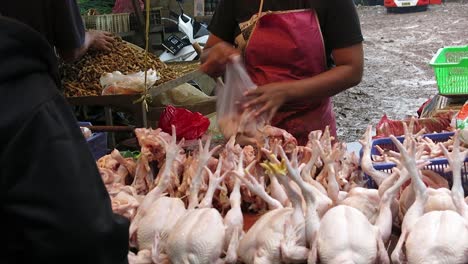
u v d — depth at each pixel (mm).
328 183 2000
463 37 9945
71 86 4434
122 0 6246
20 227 1065
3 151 1057
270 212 1812
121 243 1165
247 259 1723
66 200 1076
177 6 6598
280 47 2674
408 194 1879
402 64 8727
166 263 1768
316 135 2291
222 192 2059
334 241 1610
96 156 2900
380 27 11367
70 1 3416
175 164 2219
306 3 2664
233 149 2260
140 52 4836
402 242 1693
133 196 2098
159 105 4527
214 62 2553
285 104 2754
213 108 4539
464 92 3463
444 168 2197
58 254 1072
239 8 2797
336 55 2699
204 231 1712
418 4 12289
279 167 1711
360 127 6406
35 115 1074
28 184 1060
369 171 2127
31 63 1107
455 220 1670
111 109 4629
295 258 1646
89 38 4605
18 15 3205
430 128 2887
